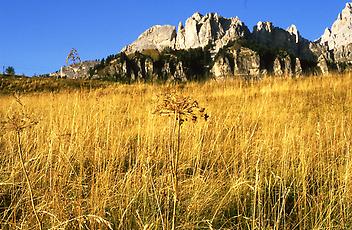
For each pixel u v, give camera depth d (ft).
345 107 32.99
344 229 13.32
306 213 14.15
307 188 15.79
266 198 15.33
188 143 20.54
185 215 13.12
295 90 48.19
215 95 45.14
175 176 9.75
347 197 14.52
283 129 23.44
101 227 11.96
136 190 14.53
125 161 19.38
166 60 457.68
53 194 12.93
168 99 8.98
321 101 39.65
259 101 34.81
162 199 14.07
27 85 97.40
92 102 29.94
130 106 31.32
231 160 18.74
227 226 13.67
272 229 12.85
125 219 12.89
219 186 15.53
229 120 25.22
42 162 16.34
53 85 96.84
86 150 18.98
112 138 19.24
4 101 38.78
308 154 19.02
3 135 19.07
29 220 11.89
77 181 14.99
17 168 15.69
